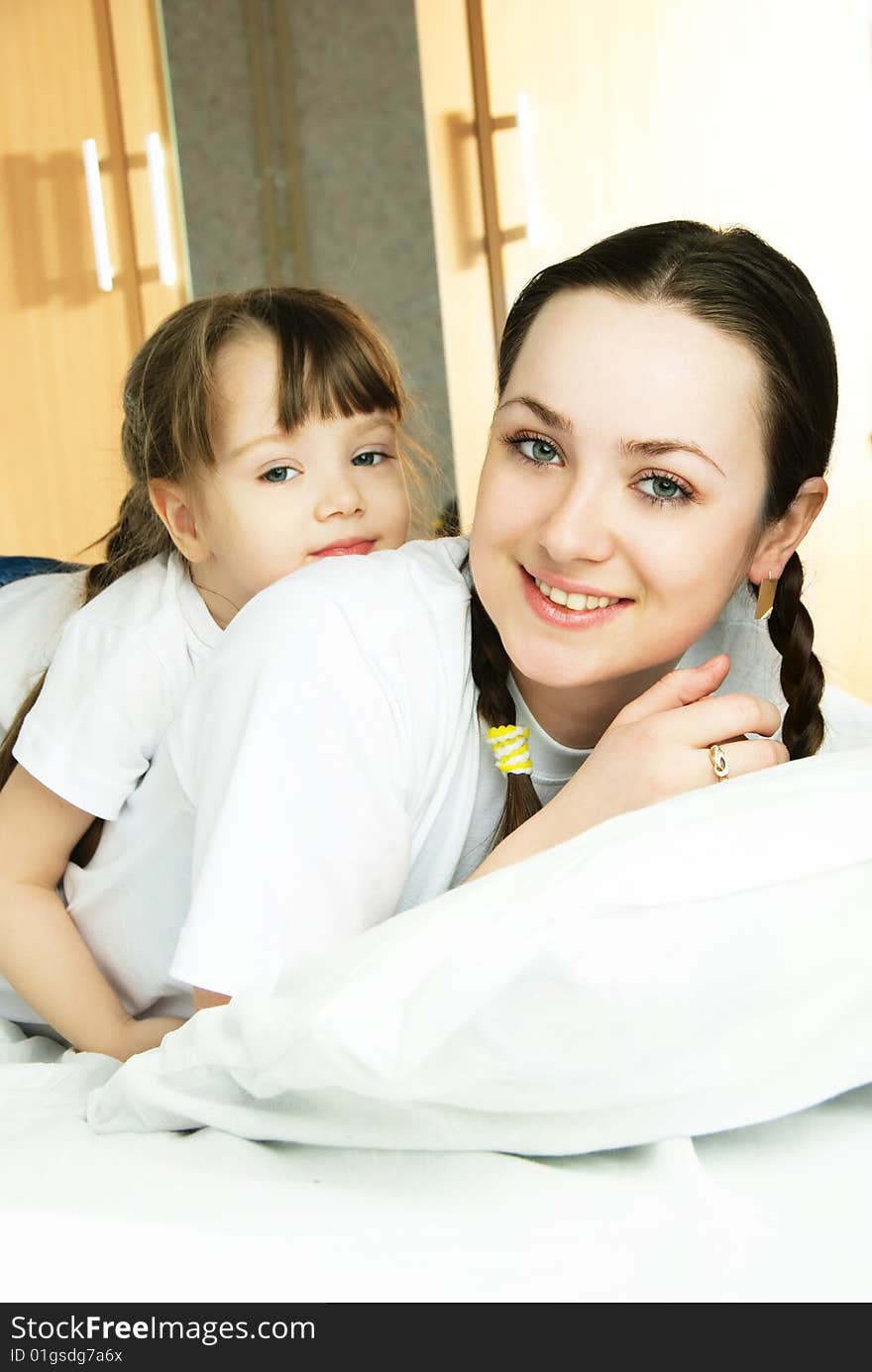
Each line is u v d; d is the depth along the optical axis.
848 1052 0.60
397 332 4.14
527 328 0.84
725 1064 0.58
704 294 0.79
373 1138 0.61
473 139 3.56
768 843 0.61
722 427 0.79
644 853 0.61
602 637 0.83
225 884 0.78
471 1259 0.51
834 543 3.27
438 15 3.54
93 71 3.73
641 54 3.40
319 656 0.82
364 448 1.25
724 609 1.01
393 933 0.63
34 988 1.00
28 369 3.79
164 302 3.78
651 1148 0.59
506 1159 0.59
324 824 0.81
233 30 4.14
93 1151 0.65
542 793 0.97
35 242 3.77
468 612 0.90
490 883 0.63
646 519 0.80
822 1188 0.56
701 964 0.58
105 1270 0.51
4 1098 0.79
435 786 0.90
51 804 1.04
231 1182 0.58
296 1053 0.59
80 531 3.79
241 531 1.21
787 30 3.29
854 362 3.29
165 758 0.95
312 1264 0.51
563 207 3.51
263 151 4.15
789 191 3.32
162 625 1.10
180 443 1.22
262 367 1.20
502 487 0.82
